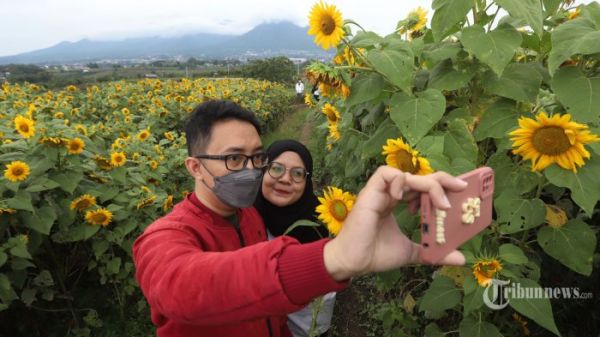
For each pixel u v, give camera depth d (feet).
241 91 45.80
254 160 4.72
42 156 11.03
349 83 6.40
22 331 11.35
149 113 26.40
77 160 11.09
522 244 6.84
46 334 11.68
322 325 9.65
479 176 2.85
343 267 2.58
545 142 4.81
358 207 2.61
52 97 29.53
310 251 2.70
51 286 11.72
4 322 11.23
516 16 5.03
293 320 9.48
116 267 11.32
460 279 6.48
